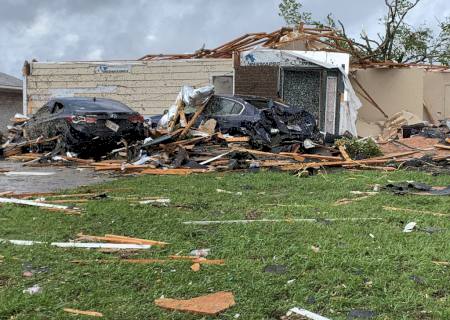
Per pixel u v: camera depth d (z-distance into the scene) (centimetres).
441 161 1168
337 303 350
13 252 466
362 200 717
